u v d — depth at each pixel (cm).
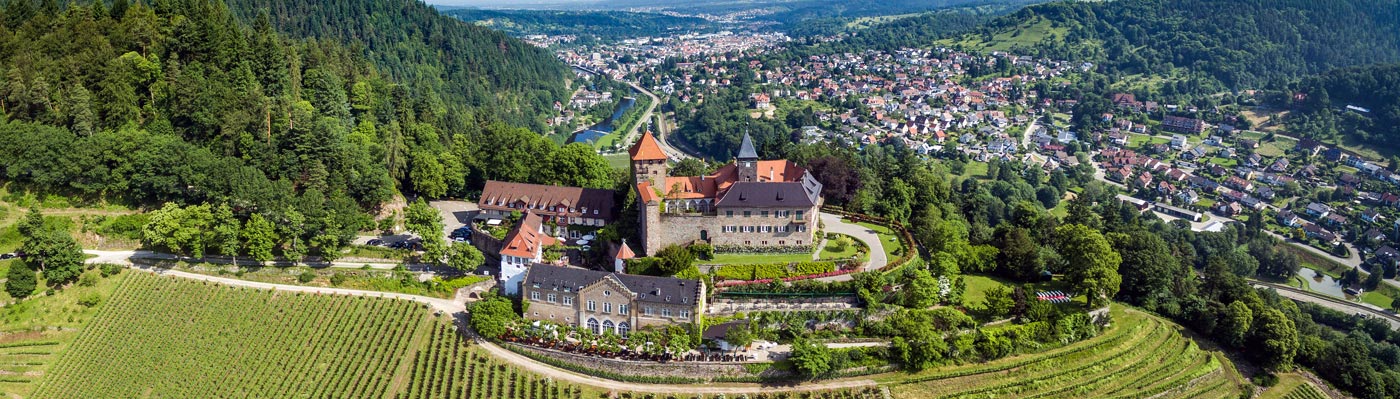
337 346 16062
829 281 17100
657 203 17675
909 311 16538
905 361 15762
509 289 17300
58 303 17400
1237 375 18188
